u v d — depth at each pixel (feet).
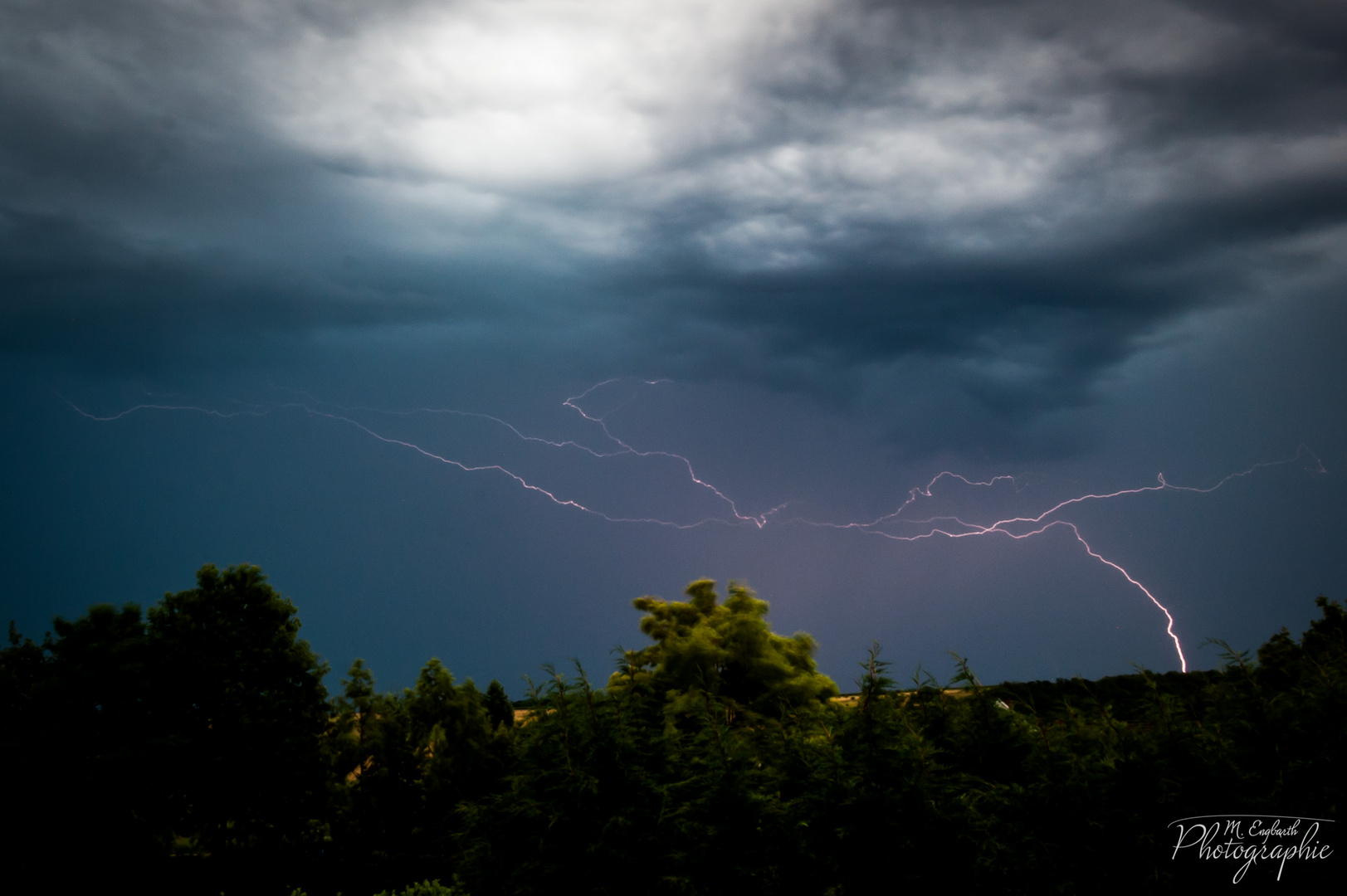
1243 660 22.90
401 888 42.04
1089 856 20.26
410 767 52.29
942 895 19.47
